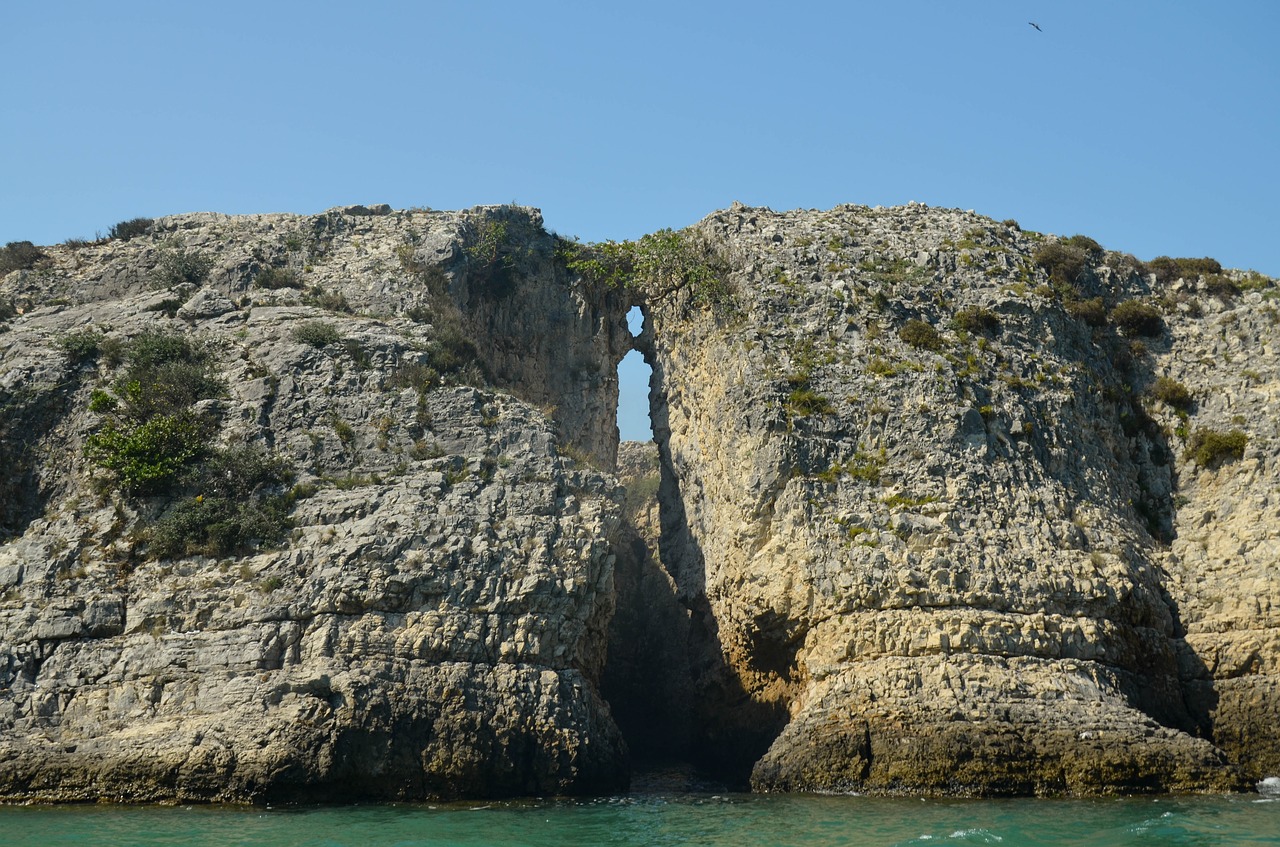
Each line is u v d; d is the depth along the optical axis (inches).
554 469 1877.5
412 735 1632.6
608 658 2356.1
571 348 2401.6
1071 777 1640.0
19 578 1702.8
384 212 2463.1
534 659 1732.3
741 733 1968.5
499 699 1683.1
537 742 1684.3
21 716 1599.4
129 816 1487.5
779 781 1724.9
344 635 1660.9
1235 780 1662.2
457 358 2049.7
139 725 1603.1
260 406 1902.1
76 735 1599.4
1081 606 1811.0
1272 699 1817.2
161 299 2113.7
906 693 1715.1
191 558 1731.1
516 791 1662.2
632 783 1966.0
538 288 2409.0
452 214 2412.6
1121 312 2226.9
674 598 2379.4
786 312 2111.2
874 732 1694.1
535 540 1791.3
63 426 1898.4
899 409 1959.9
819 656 1811.0
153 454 1819.6
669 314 2303.2
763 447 1943.9
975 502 1877.5
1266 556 1895.9
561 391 2378.2
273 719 1578.5
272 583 1685.5
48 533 1769.2
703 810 1578.5
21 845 1338.6
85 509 1800.0
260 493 1815.9
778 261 2198.6
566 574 1784.0
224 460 1825.8
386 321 2081.7
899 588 1790.1
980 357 2046.0
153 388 1900.8
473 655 1697.8
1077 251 2325.3
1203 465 2044.8
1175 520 2028.8
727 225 2316.7
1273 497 1951.3
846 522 1860.2
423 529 1755.7
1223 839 1359.5
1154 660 1850.4
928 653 1747.0
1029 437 1968.5
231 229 2373.3
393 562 1716.3
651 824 1493.6
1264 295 2242.9
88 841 1357.0
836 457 1931.6
